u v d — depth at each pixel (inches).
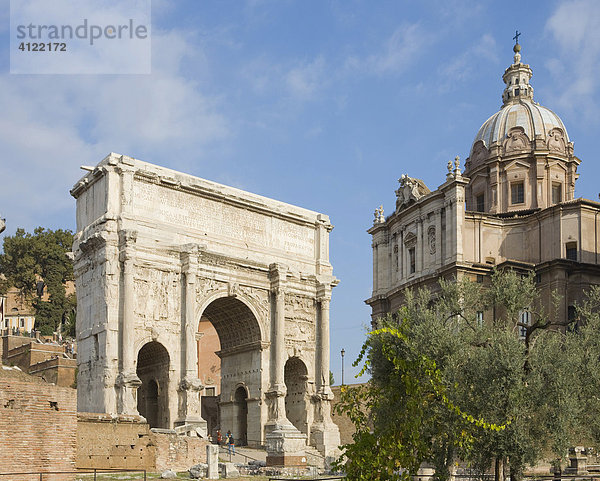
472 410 1419.8
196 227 2787.9
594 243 3262.8
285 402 3142.2
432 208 3435.0
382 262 3794.3
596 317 1649.9
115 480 1734.7
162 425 2605.8
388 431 1168.2
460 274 3157.0
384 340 1339.8
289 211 3110.2
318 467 2608.3
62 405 1349.7
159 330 2588.6
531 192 3558.1
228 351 3056.1
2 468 1264.8
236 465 2319.1
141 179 2650.1
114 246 2534.5
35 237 5344.5
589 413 1496.1
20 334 4704.7
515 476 1402.6
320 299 3120.1
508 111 3794.3
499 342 1507.1
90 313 2573.8
